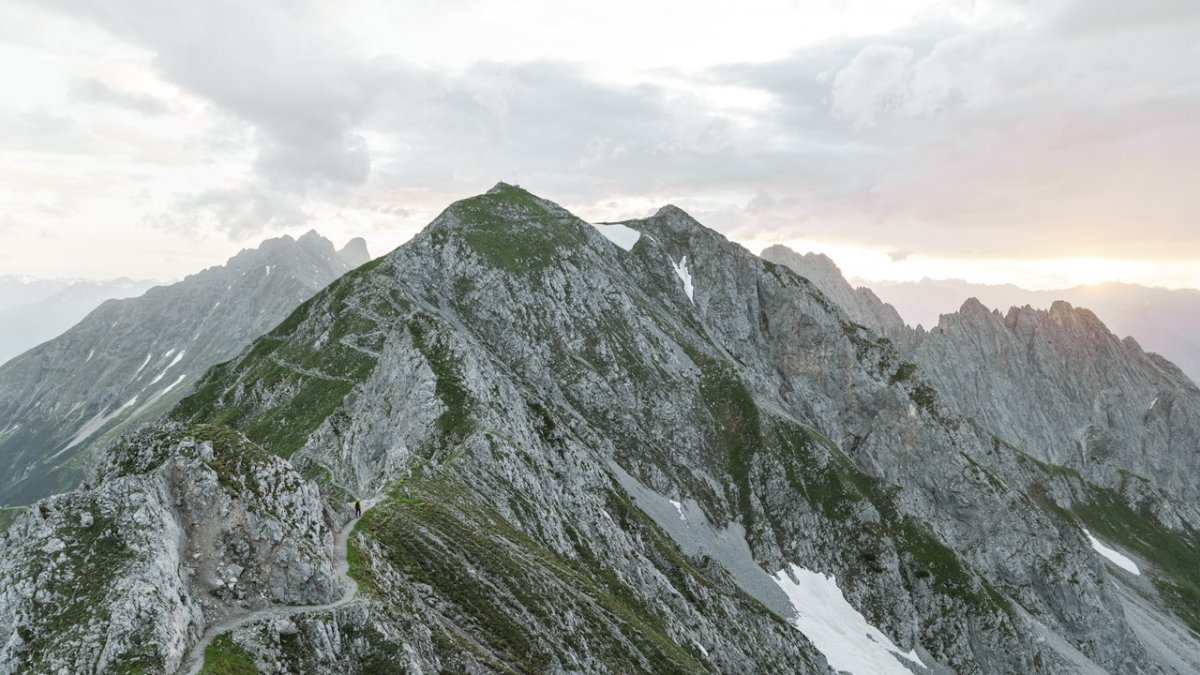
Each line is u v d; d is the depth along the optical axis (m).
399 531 70.56
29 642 40.66
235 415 164.25
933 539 180.25
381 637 50.16
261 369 181.38
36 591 42.56
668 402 192.12
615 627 80.12
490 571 72.44
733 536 172.25
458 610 64.44
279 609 49.19
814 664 138.38
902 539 180.25
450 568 69.00
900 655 158.38
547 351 189.75
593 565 103.62
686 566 135.50
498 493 100.00
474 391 125.50
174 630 43.03
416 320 146.50
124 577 43.66
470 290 196.50
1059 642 177.12
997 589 190.25
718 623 125.38
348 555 59.66
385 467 99.88
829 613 162.88
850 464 199.25
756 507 180.50
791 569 170.88
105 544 45.75
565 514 112.75
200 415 169.75
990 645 162.62
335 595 52.12
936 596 170.50
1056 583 196.50
